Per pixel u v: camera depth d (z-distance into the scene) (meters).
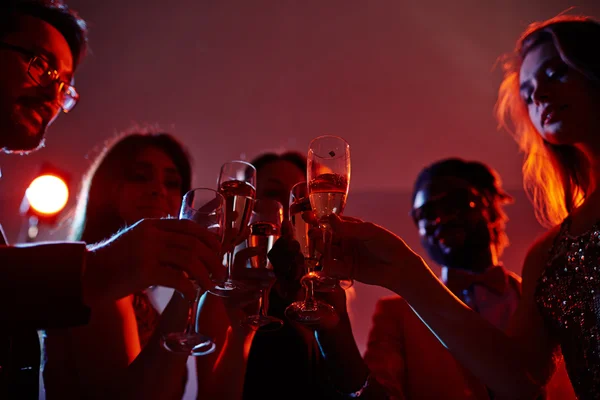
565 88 1.47
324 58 6.92
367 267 1.30
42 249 0.77
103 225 1.95
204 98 7.02
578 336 1.26
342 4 6.58
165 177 2.07
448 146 7.21
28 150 1.34
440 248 2.53
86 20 6.40
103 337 1.37
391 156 7.36
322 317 1.19
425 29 6.66
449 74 6.87
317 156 1.27
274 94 7.10
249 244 1.43
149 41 6.62
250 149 7.38
